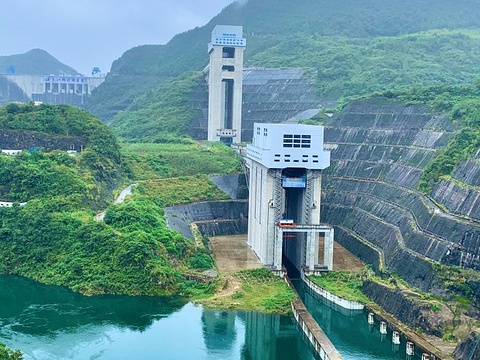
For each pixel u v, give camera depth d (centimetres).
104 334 12794
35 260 16875
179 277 15900
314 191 17288
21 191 19288
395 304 13488
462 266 13188
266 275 16550
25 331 12825
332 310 14812
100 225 17275
